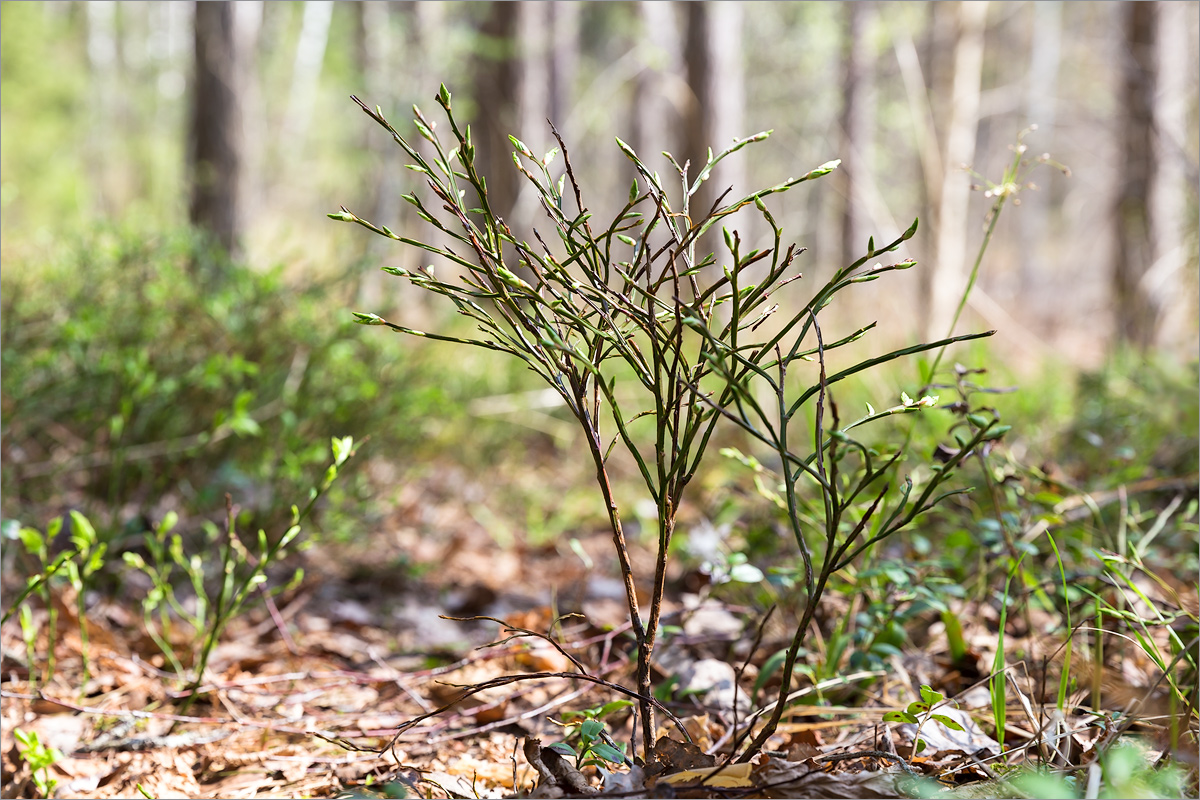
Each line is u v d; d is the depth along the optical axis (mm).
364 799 1472
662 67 8945
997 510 2121
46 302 3469
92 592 2795
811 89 15031
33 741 1671
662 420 1396
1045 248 17531
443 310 5160
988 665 2109
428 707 2164
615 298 1359
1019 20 21422
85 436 3051
